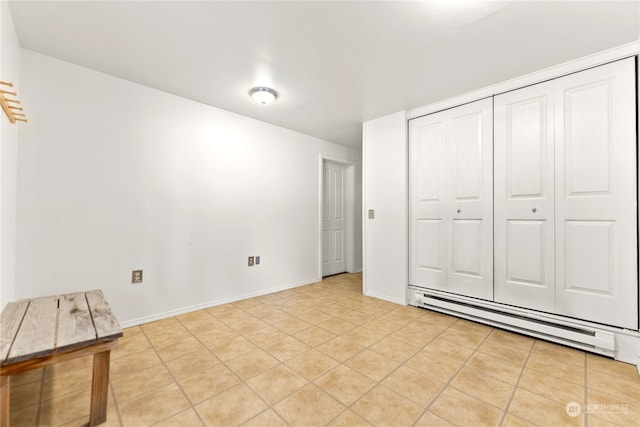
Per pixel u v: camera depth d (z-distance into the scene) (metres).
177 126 2.75
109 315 1.48
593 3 1.52
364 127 3.52
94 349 1.24
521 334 2.27
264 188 3.50
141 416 1.34
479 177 2.60
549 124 2.21
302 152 3.97
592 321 2.01
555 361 1.85
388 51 1.99
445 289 2.83
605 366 1.79
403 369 1.76
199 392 1.52
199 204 2.91
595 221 2.01
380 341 2.15
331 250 4.63
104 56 2.08
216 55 2.06
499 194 2.47
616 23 1.68
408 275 3.13
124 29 1.77
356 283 4.09
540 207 2.25
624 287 1.89
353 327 2.43
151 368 1.76
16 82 1.83
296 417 1.33
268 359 1.88
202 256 2.92
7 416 1.07
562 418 1.32
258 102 2.89
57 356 1.16
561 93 2.16
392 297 3.19
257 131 3.43
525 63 2.15
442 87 2.56
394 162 3.20
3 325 1.32
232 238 3.18
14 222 1.91
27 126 1.99
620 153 1.92
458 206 2.74
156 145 2.62
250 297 3.33
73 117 2.18
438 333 2.31
